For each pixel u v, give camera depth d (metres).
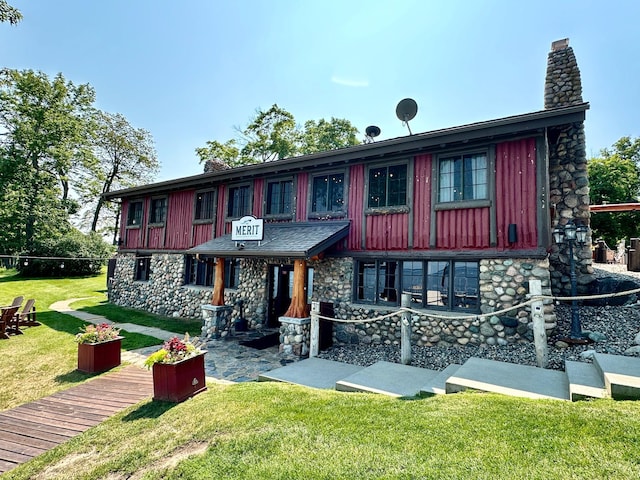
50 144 24.14
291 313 7.46
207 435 3.29
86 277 21.58
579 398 3.25
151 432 3.54
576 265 7.36
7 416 4.25
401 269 7.81
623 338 5.47
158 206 13.59
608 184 18.59
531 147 6.52
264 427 3.28
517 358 5.60
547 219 6.22
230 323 9.31
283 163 9.44
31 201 23.06
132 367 6.38
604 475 2.01
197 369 4.72
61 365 6.50
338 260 8.54
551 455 2.28
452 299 7.13
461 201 7.07
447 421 2.99
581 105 5.66
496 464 2.25
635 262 9.30
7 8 9.47
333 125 27.39
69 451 3.31
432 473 2.23
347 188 8.68
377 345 7.57
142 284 13.39
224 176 10.86
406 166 7.90
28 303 10.10
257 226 8.30
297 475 2.40
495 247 6.67
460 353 6.29
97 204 29.72
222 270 9.31
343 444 2.79
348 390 4.52
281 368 5.79
